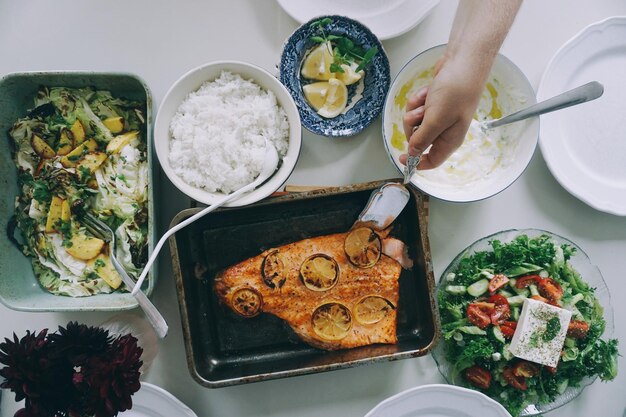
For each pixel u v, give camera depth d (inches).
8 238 44.1
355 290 45.1
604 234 49.9
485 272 46.5
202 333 45.8
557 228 49.8
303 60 46.2
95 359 35.2
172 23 47.7
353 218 46.5
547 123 48.5
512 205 49.6
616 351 47.5
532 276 47.1
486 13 31.5
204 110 42.9
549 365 45.7
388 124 45.3
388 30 46.9
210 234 46.0
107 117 45.1
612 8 49.4
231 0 47.8
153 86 47.5
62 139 44.4
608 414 49.8
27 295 44.3
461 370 47.4
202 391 48.1
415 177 46.5
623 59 48.9
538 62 49.6
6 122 44.1
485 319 45.8
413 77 46.6
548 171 49.6
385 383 48.9
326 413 48.7
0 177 43.9
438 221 49.2
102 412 34.3
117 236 44.2
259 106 43.0
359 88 47.1
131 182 44.2
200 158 42.7
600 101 48.9
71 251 44.3
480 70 31.9
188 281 44.7
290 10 46.4
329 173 48.2
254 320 46.2
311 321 45.0
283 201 42.9
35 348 35.2
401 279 46.5
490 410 46.4
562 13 49.4
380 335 45.2
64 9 47.3
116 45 47.5
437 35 48.7
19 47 47.2
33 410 34.2
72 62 47.4
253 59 48.0
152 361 47.4
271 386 48.5
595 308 48.1
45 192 43.9
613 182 49.2
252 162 42.8
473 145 47.0
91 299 44.1
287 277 44.7
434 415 47.1
